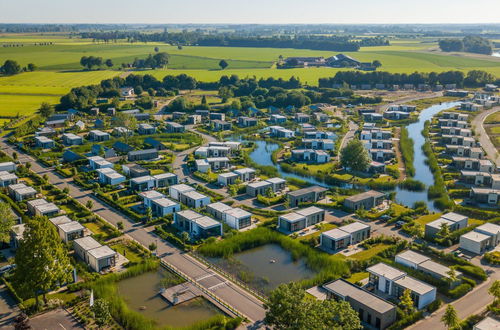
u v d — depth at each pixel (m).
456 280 114.62
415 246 138.88
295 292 93.31
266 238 144.25
